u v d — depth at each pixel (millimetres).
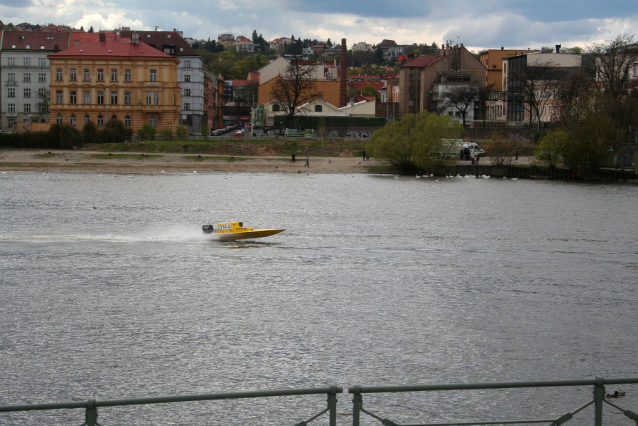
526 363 26875
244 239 50781
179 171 109812
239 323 31203
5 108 160750
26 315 31797
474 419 22297
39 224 56094
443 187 95062
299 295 36031
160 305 33781
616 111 111500
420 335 30000
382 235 54344
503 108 181750
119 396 23531
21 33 163875
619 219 65125
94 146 126688
